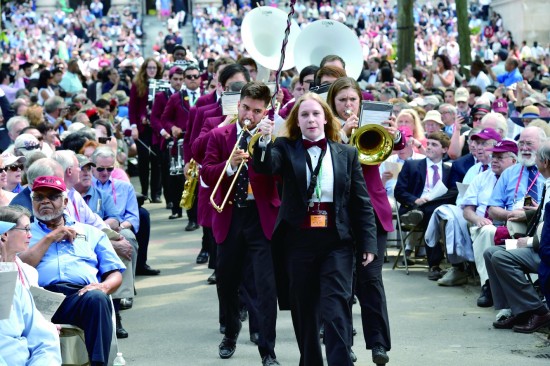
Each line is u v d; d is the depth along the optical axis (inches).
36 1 4756.4
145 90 1503.4
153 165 1550.2
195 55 3993.6
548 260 749.9
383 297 673.6
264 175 709.3
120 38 4407.0
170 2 4675.2
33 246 665.0
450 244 953.5
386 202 695.7
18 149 968.9
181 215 1402.6
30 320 565.6
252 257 714.2
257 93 725.3
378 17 4574.3
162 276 1039.0
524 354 739.4
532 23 4215.1
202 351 762.8
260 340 702.5
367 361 729.0
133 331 828.0
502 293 810.2
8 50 4126.5
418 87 2041.1
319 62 1035.3
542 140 892.6
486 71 2028.8
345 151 636.1
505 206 900.0
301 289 631.8
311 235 626.2
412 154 1090.1
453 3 4579.2
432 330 809.5
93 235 690.8
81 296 640.4
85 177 883.4
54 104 1433.3
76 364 619.2
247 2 4808.1
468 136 1128.8
